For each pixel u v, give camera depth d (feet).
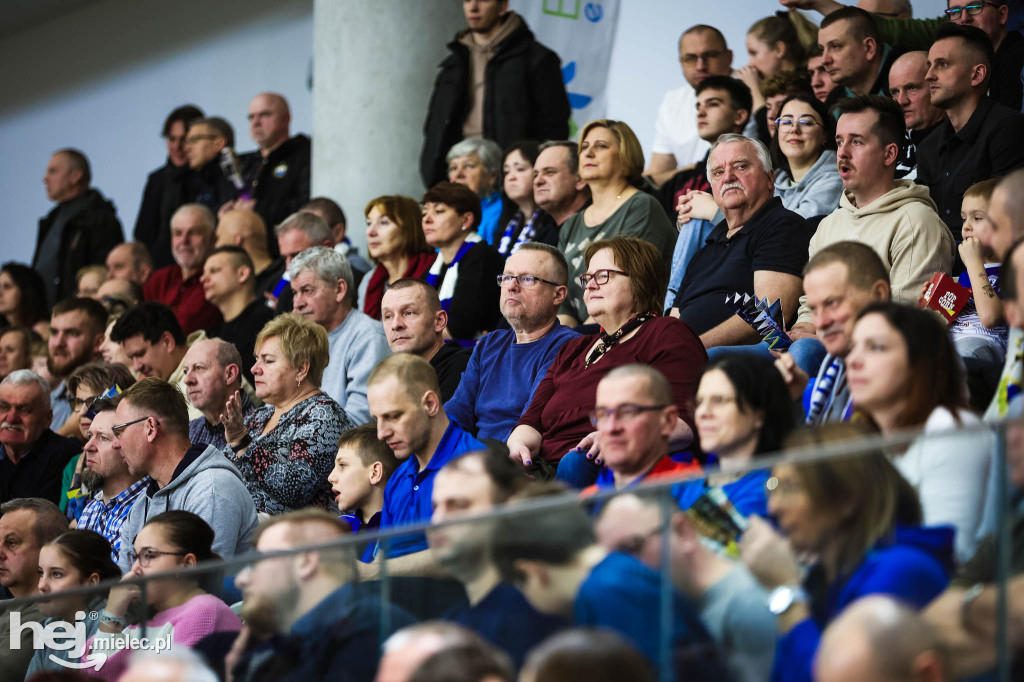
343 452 47.52
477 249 64.80
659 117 81.82
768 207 55.01
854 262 37.52
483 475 31.83
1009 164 55.88
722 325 53.42
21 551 50.88
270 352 53.47
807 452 26.17
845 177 52.60
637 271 48.01
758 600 25.66
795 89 65.31
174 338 67.82
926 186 53.01
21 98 136.87
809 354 45.62
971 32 56.80
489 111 80.74
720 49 77.71
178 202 100.68
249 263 75.41
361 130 87.25
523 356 53.26
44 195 135.23
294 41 114.42
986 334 44.80
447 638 26.30
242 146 118.01
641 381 35.96
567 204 66.80
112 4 129.49
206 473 48.62
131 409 50.14
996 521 24.70
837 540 25.57
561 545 26.71
